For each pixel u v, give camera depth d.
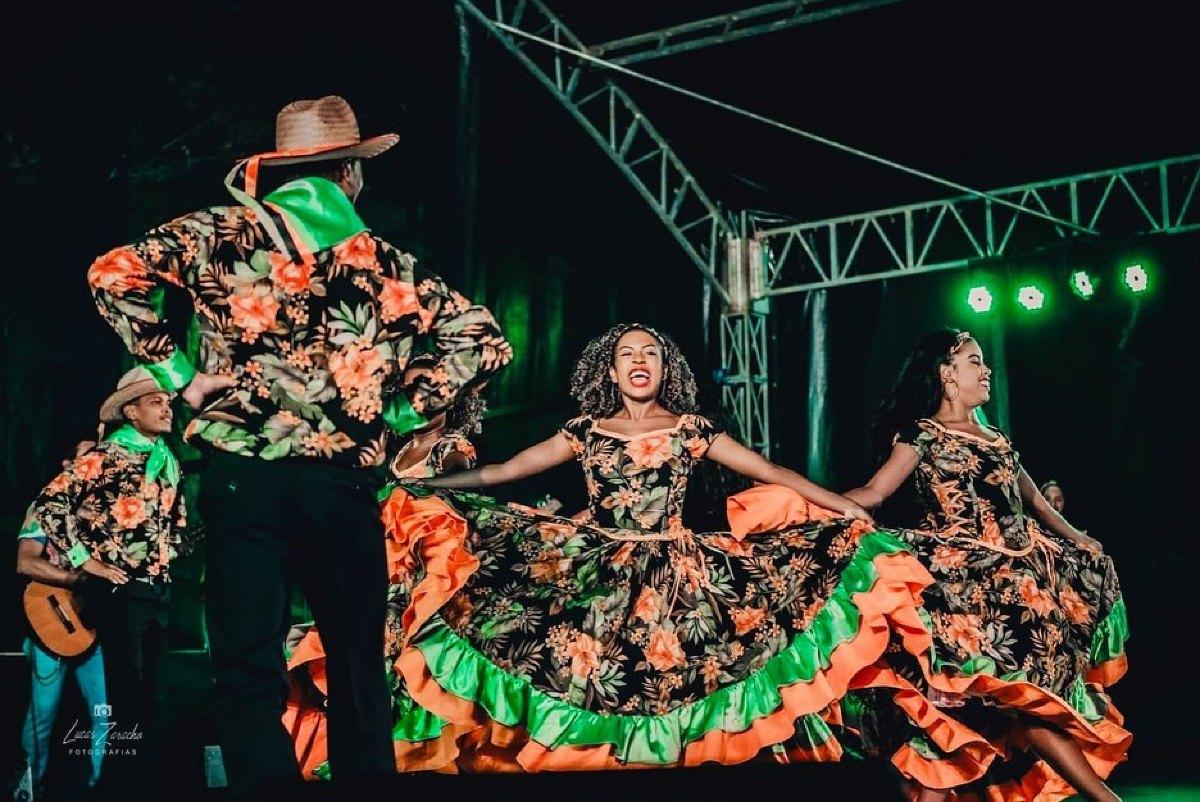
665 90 9.87
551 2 9.49
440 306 2.83
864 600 3.95
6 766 5.48
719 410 4.48
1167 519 10.16
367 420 2.71
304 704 3.91
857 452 10.90
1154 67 8.99
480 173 9.98
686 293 10.84
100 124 9.89
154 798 4.78
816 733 4.16
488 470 4.27
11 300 9.70
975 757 4.07
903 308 10.82
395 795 1.84
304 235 2.74
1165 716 9.59
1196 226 9.61
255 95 10.25
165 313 8.49
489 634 3.92
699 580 4.04
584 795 1.86
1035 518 4.75
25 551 5.07
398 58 10.05
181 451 9.55
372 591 2.68
